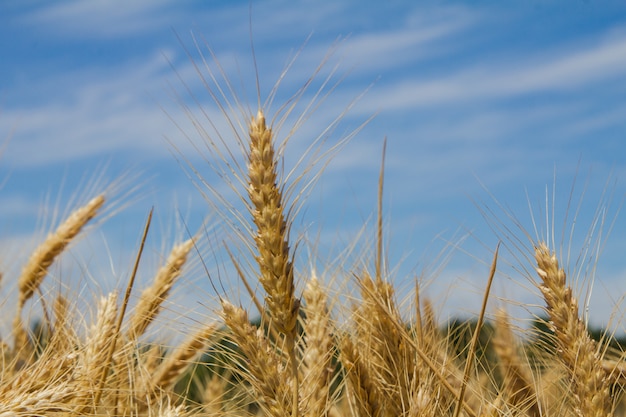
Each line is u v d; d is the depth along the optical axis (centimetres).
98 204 74
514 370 63
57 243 71
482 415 57
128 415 60
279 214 54
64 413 55
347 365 59
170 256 66
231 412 62
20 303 70
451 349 64
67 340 62
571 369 56
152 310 64
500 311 62
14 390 55
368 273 61
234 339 55
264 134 54
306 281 61
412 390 58
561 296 56
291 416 54
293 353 54
